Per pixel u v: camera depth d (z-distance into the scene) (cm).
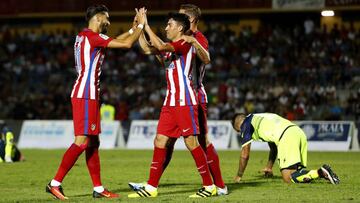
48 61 9662
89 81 2519
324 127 6969
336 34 9069
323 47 8894
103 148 7338
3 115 8856
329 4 9238
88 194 2730
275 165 4366
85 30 2556
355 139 6919
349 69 8400
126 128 7506
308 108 7925
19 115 8681
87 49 2509
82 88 2514
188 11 2653
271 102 8138
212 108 8119
